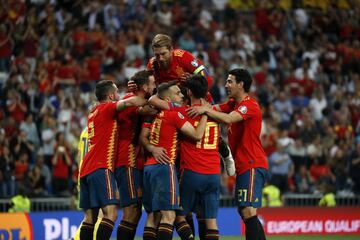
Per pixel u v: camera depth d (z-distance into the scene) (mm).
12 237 43562
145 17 69375
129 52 65250
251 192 29953
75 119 56781
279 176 56562
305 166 58250
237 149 30391
